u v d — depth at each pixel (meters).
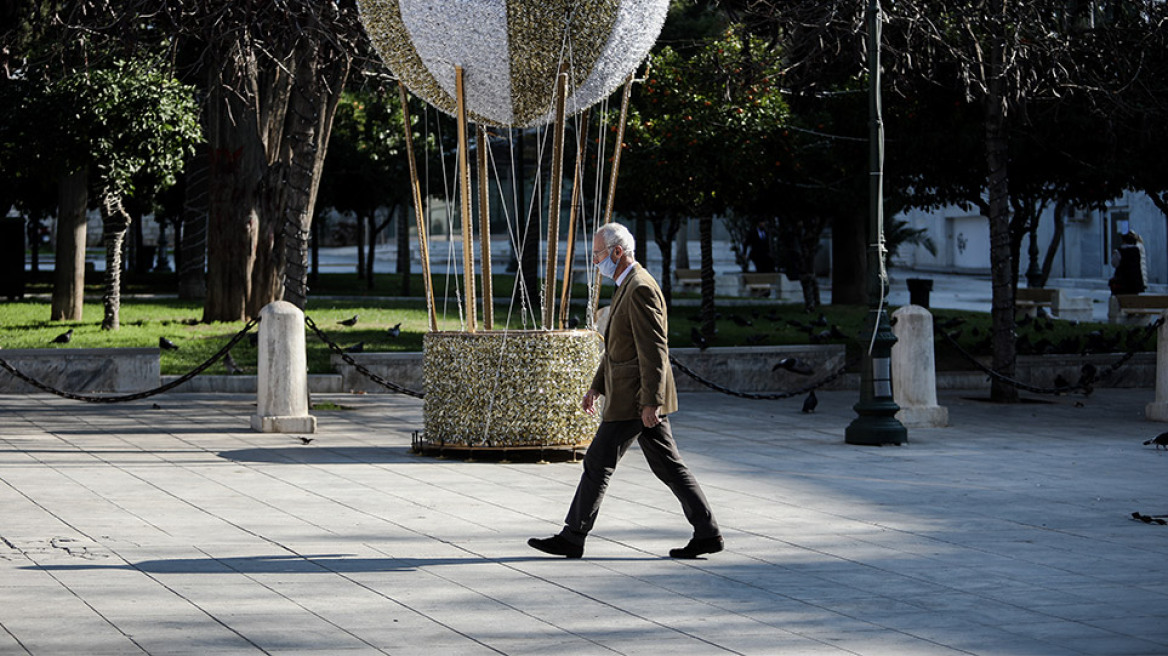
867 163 33.12
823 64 28.53
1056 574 11.95
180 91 31.72
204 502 14.91
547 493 15.91
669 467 12.37
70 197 35.25
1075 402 28.12
